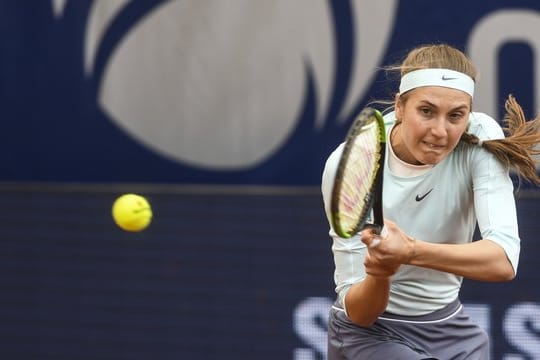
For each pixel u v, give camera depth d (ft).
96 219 72.84
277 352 71.92
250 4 69.82
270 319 71.92
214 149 70.85
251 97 70.13
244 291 72.08
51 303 73.87
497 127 43.21
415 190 42.96
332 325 47.21
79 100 71.67
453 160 42.86
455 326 45.85
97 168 71.97
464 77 40.34
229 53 70.13
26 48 71.87
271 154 70.44
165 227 72.13
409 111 40.83
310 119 69.72
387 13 68.64
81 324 73.67
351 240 44.37
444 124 40.22
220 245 71.92
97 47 71.26
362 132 38.24
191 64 70.49
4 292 74.18
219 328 72.43
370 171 38.88
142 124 71.20
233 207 71.41
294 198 70.74
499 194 41.83
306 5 69.31
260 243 71.51
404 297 44.88
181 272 72.54
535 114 67.26
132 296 73.10
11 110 72.23
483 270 39.78
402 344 45.03
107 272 73.20
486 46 67.77
